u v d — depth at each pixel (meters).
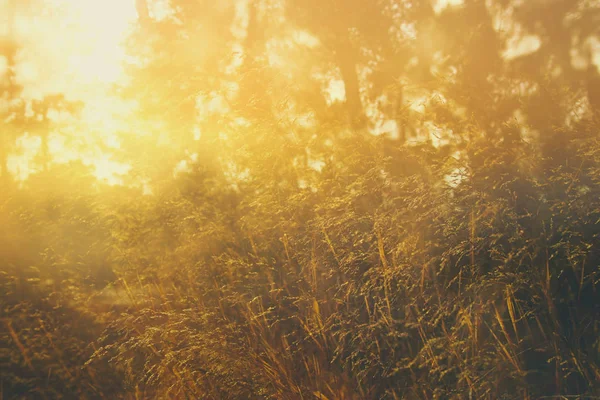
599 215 3.15
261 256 4.03
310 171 4.38
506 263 3.02
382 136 4.36
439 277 3.29
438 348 2.92
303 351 3.29
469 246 3.23
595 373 2.66
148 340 3.29
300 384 3.10
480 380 2.73
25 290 3.95
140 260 4.25
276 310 3.61
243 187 4.71
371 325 3.08
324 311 3.44
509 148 3.81
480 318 2.96
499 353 2.79
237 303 3.65
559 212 3.18
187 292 3.88
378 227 3.36
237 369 3.08
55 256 4.17
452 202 3.43
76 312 3.85
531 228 3.28
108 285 4.02
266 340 3.42
